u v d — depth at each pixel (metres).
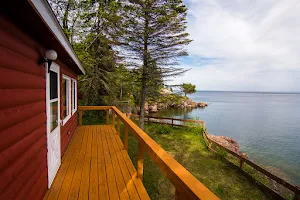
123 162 2.96
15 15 1.15
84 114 9.94
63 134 3.32
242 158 5.03
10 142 1.17
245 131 14.89
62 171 2.61
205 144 7.51
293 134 14.03
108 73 9.84
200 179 4.70
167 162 1.21
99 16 8.81
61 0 7.62
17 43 1.31
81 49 8.30
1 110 1.06
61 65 3.11
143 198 1.93
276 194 3.88
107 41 9.09
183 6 9.00
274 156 9.23
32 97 1.61
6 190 1.11
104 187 2.16
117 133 4.95
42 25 1.33
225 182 4.57
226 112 26.94
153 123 11.34
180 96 11.41
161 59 9.33
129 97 15.04
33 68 1.66
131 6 8.49
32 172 1.60
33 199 1.63
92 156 3.23
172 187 4.14
